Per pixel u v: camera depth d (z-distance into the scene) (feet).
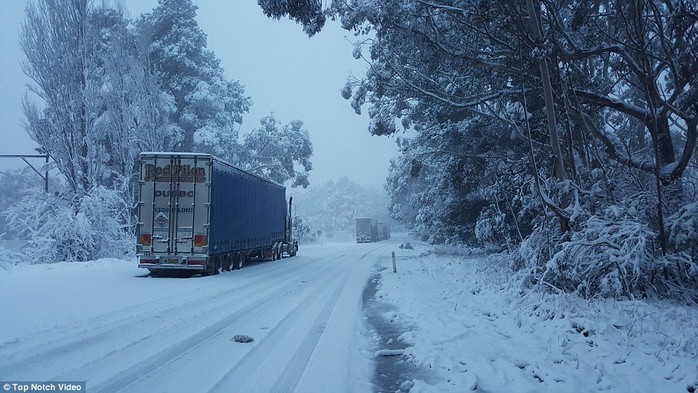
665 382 21.65
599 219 39.86
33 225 84.84
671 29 45.06
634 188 45.34
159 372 23.03
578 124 51.75
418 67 68.18
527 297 38.75
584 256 38.09
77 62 89.51
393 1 55.36
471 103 62.80
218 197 66.08
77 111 89.30
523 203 57.06
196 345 28.43
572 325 30.78
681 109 47.75
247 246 81.15
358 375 23.49
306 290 54.08
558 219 45.34
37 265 68.54
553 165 48.75
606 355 25.53
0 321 31.99
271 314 38.86
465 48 60.49
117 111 97.40
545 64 45.80
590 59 64.75
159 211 63.10
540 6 50.16
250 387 21.06
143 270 70.64
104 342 28.32
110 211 90.17
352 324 35.17
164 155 63.16
